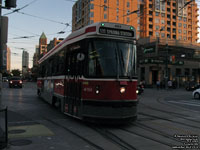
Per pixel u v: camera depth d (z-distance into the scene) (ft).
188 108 40.60
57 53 33.68
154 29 308.81
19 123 24.63
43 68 48.65
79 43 24.64
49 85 39.06
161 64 149.18
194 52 169.68
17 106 39.55
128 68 23.32
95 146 16.67
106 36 23.08
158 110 37.17
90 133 20.52
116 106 21.72
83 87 23.11
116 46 23.26
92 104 22.13
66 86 27.48
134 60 24.27
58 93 31.22
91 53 22.82
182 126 24.36
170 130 22.22
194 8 349.00
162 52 151.12
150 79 146.92
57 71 32.86
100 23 22.81
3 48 19.03
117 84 22.17
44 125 23.77
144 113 33.60
